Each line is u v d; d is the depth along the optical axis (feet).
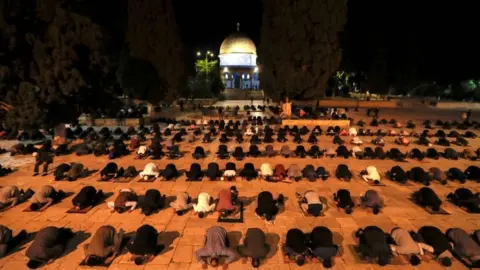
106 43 68.33
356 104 168.25
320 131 84.69
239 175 51.29
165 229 34.73
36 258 28.07
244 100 216.95
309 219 37.27
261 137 80.02
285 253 29.81
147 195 38.70
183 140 76.89
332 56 103.60
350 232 34.53
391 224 36.47
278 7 104.01
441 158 63.21
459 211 39.96
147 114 123.44
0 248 29.84
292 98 112.16
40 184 48.14
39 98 63.46
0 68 59.31
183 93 163.02
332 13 99.96
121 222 36.22
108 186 47.06
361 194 44.32
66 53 63.10
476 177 49.93
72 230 34.53
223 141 74.08
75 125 89.35
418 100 193.57
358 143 72.95
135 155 63.87
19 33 60.23
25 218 37.14
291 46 102.53
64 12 62.85
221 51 339.98
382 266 28.60
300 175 49.01
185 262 29.09
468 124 99.04
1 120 65.87
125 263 28.78
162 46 126.82
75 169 49.83
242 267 28.30
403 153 66.74
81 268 28.12
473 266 28.09
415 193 43.52
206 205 38.17
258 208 36.55
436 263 28.78
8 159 60.75
